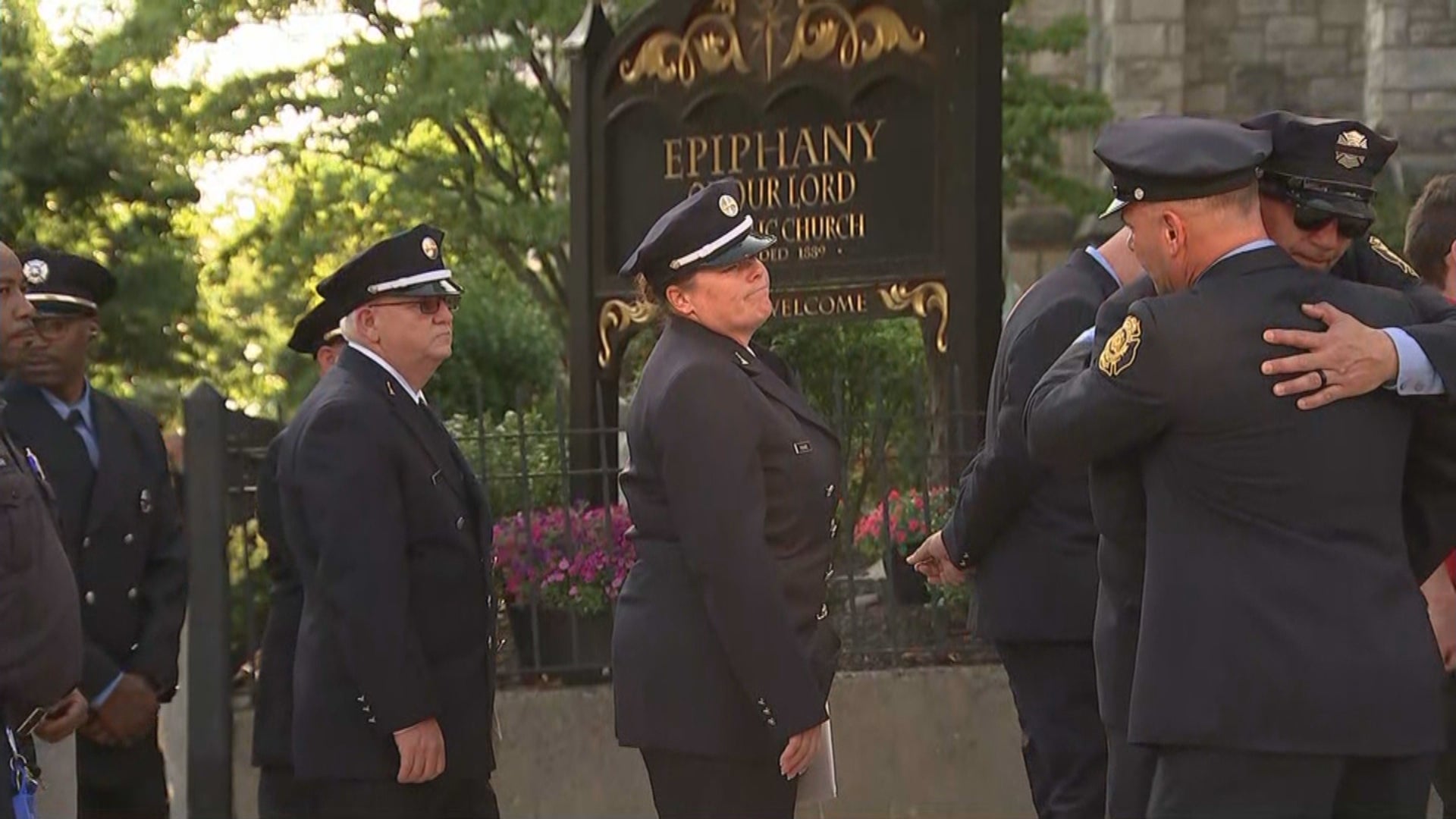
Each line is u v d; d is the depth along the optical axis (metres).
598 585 6.07
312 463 3.96
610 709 5.83
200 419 4.51
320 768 4.02
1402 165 15.18
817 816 5.82
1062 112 12.46
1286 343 3.16
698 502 3.68
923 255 6.95
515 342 11.38
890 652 6.01
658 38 7.57
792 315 7.25
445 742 4.09
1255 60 16.78
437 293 4.12
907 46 6.99
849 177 7.14
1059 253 16.12
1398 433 3.25
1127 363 3.21
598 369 7.69
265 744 4.38
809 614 3.86
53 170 10.14
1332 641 3.11
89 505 4.80
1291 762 3.12
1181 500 3.23
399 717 3.91
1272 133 3.43
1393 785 3.21
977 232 6.81
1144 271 4.02
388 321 4.12
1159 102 16.48
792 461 3.82
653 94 7.59
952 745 5.84
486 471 6.12
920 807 5.83
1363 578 3.15
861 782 5.82
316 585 4.04
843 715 5.83
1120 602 3.53
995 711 5.85
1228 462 3.16
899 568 6.16
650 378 3.88
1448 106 15.66
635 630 3.88
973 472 4.50
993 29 6.86
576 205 7.74
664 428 3.74
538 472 6.86
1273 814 3.13
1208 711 3.14
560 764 5.82
